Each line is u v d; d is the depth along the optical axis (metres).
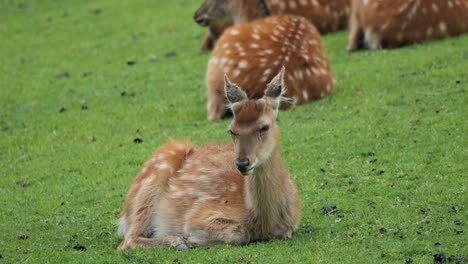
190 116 25.42
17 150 24.36
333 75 26.97
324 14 33.31
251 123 14.98
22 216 19.17
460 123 21.16
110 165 22.20
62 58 34.03
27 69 32.91
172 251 15.53
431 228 15.76
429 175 18.55
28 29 38.88
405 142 20.61
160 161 17.14
